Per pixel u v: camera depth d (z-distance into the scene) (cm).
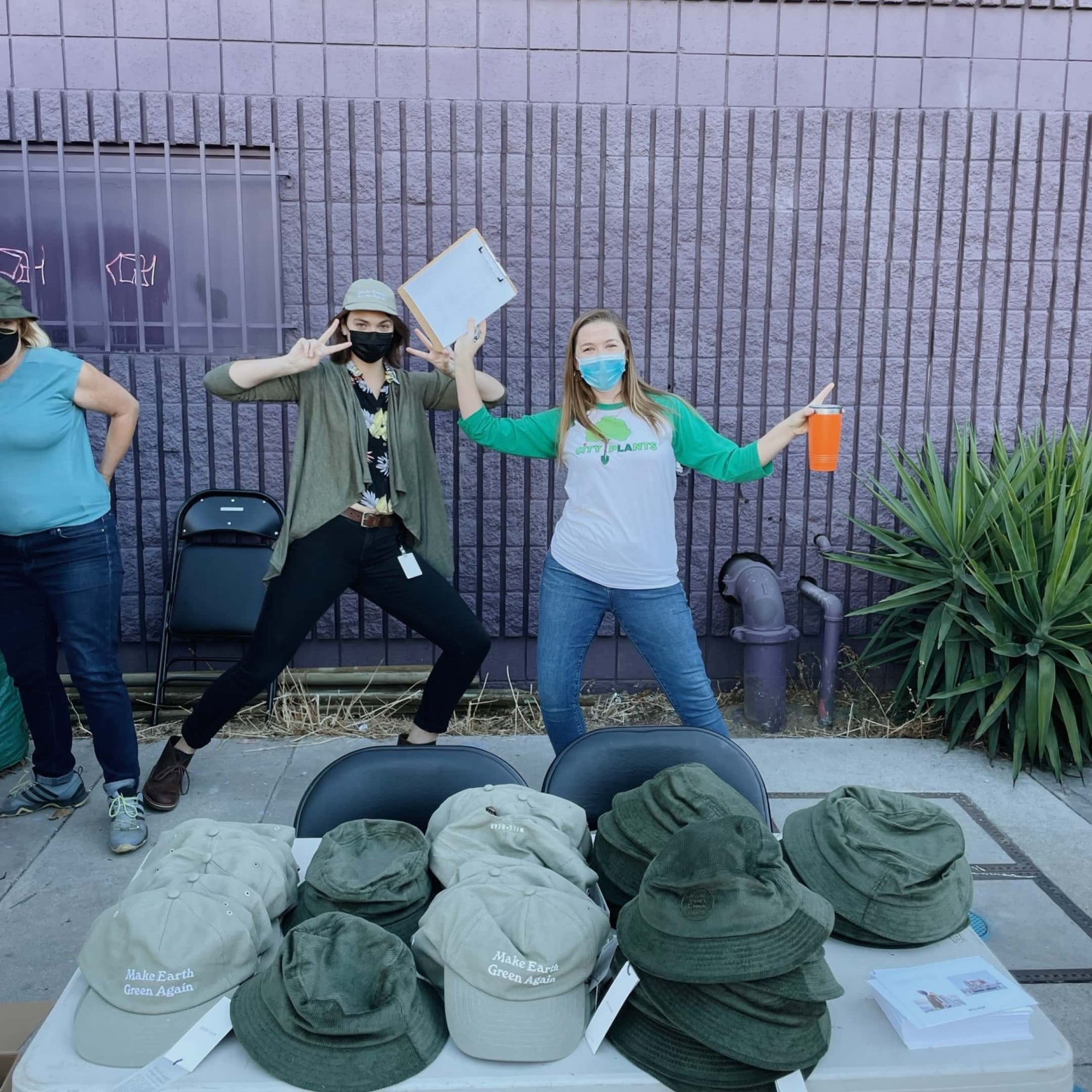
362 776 239
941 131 487
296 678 489
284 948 170
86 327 475
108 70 457
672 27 472
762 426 500
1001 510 452
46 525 347
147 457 482
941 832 204
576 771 246
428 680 386
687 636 349
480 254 356
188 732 386
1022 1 480
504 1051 162
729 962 158
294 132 464
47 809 393
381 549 367
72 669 359
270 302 479
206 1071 159
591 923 175
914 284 496
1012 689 430
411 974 168
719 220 485
